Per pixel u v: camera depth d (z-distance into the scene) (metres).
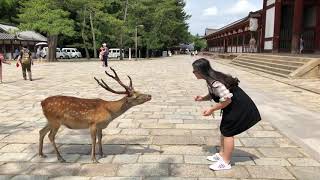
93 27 47.97
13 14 55.25
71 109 5.56
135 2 49.31
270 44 31.88
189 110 10.07
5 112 9.80
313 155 6.16
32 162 5.83
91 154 6.14
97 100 5.76
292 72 18.59
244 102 5.30
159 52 73.50
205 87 15.21
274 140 7.13
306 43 29.25
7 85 15.74
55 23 35.84
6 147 6.62
